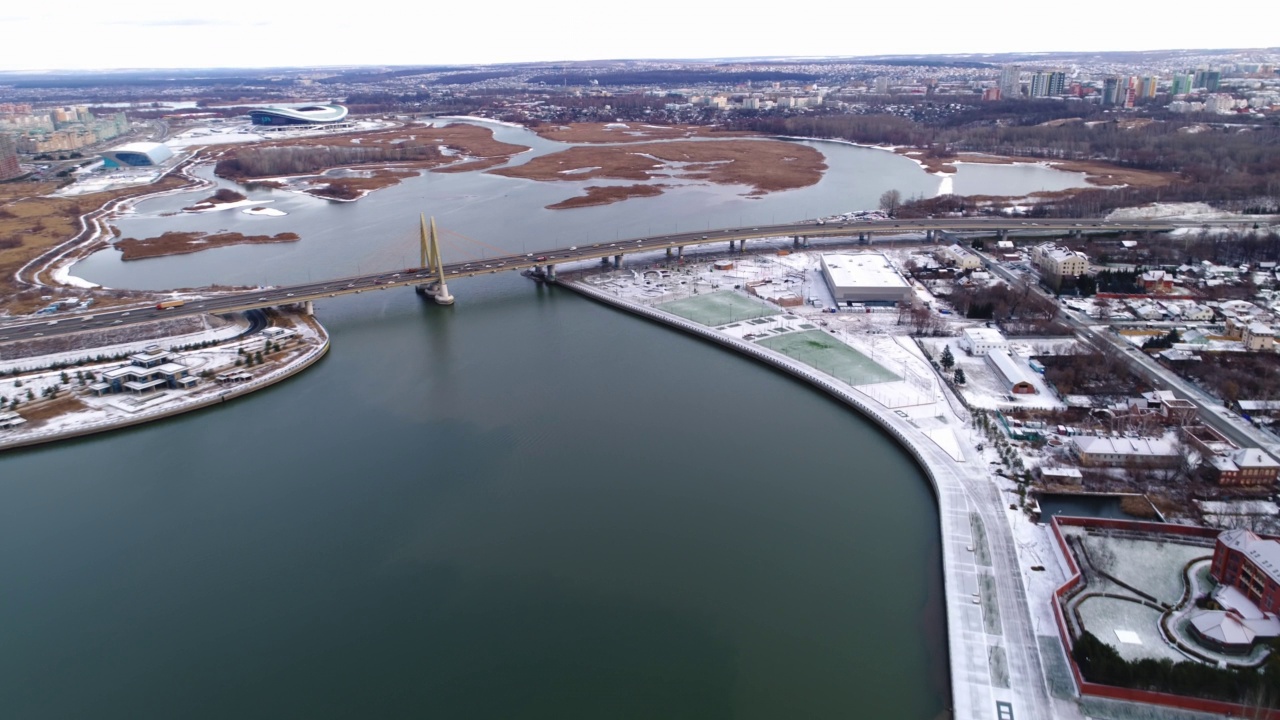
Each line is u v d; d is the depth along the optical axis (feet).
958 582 451.53
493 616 445.78
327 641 430.20
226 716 384.06
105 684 404.98
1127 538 479.00
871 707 380.17
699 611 446.60
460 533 520.42
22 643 434.71
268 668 412.57
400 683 400.67
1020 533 493.36
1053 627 415.03
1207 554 462.60
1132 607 420.77
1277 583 388.57
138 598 467.52
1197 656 383.86
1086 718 360.89
